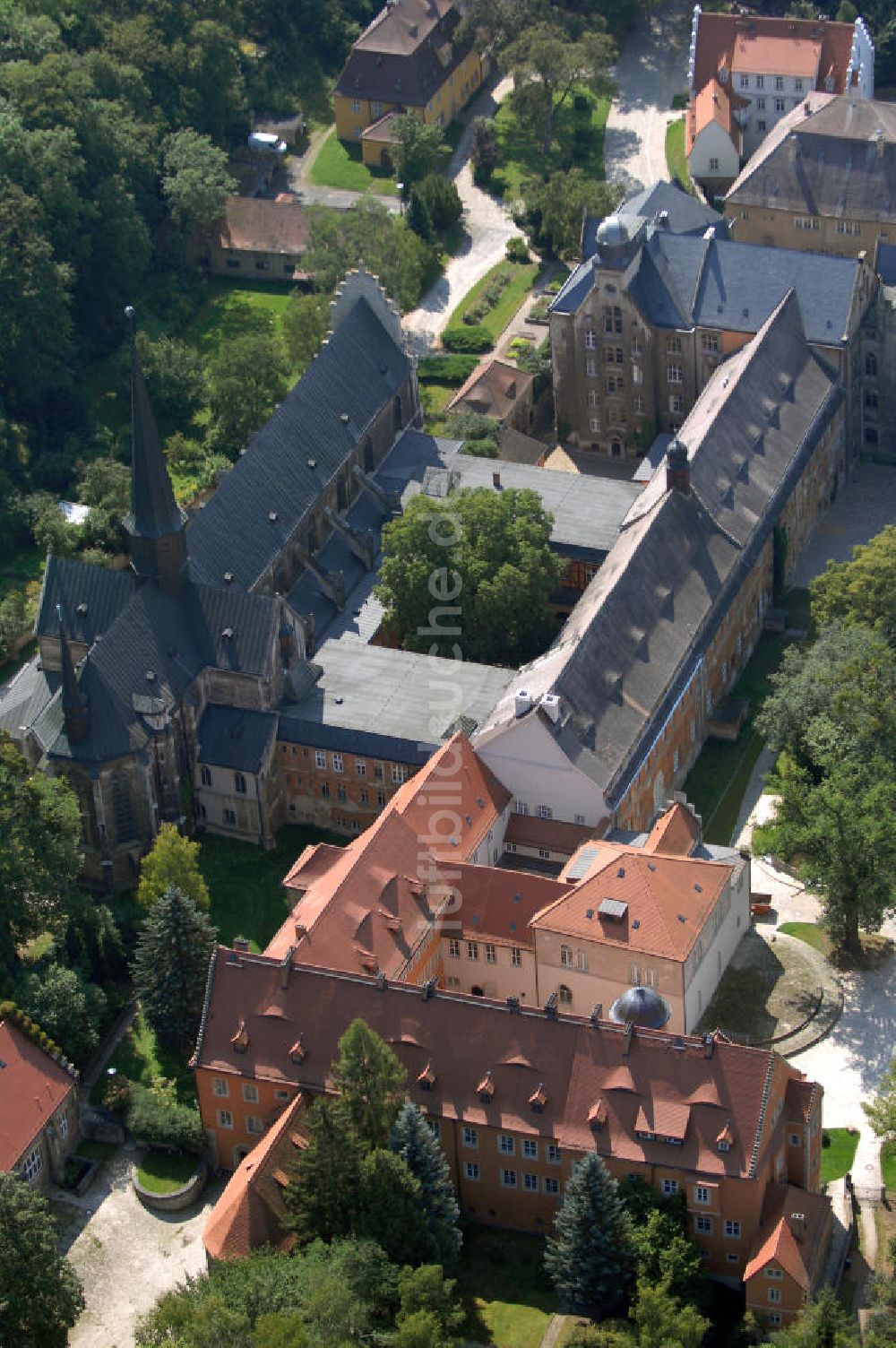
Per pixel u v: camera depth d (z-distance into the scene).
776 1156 185.12
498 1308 184.88
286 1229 185.50
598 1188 178.75
